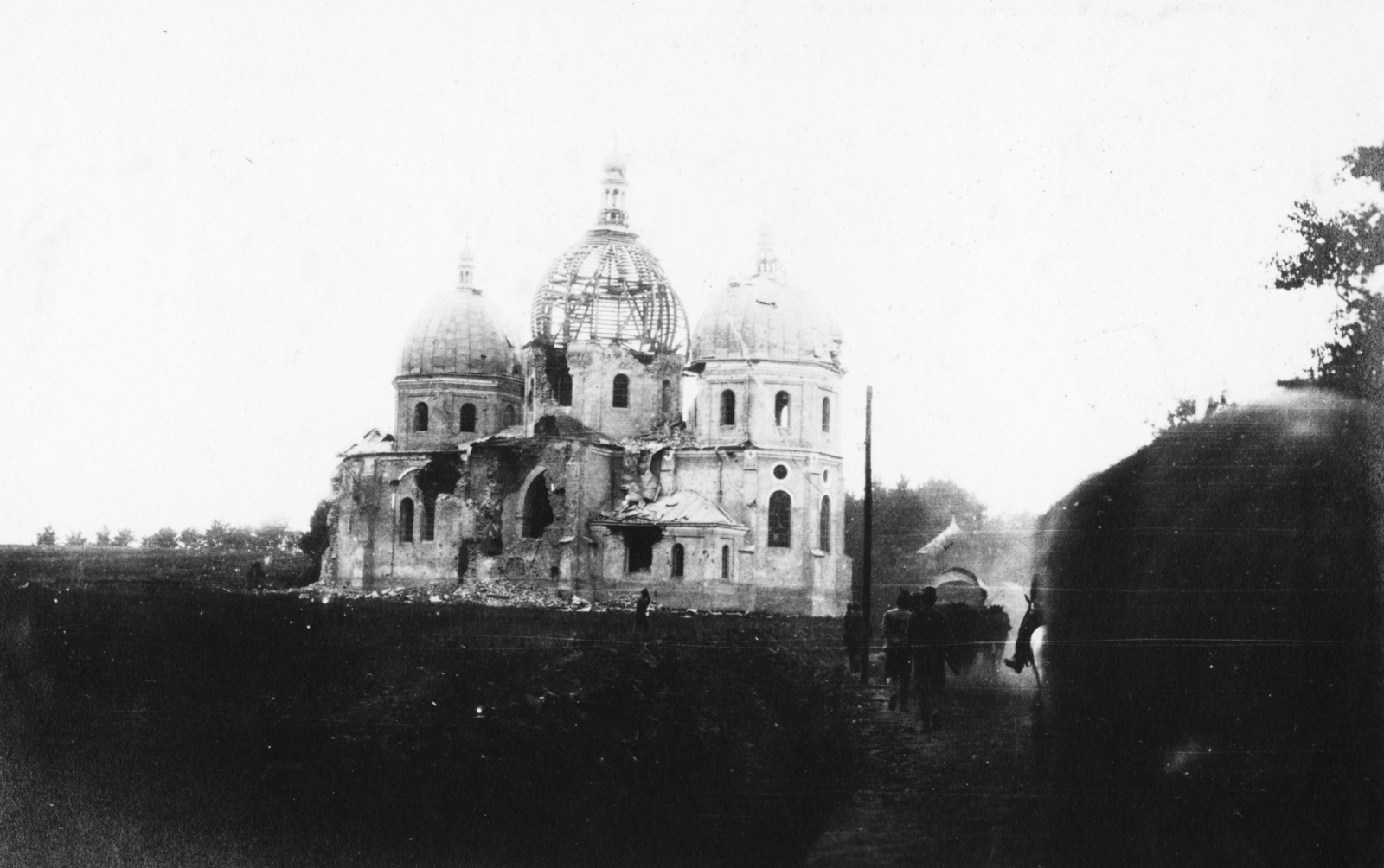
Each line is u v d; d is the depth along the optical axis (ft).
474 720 72.84
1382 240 93.20
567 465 189.37
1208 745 63.57
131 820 76.74
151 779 78.95
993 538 113.80
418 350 204.54
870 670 102.83
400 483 194.49
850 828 68.28
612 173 144.25
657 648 87.76
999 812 67.21
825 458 189.26
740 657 91.81
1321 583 61.46
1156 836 63.77
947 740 77.20
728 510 187.21
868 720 84.84
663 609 173.17
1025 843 65.57
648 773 71.00
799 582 185.06
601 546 188.34
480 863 68.23
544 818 68.39
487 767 69.92
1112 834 64.28
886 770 73.82
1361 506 61.31
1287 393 65.41
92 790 79.61
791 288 191.72
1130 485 65.05
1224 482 62.85
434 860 68.59
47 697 88.17
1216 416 65.05
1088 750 65.87
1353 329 89.81
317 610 111.14
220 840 73.05
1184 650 63.46
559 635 105.40
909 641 88.69
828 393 192.85
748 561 184.55
